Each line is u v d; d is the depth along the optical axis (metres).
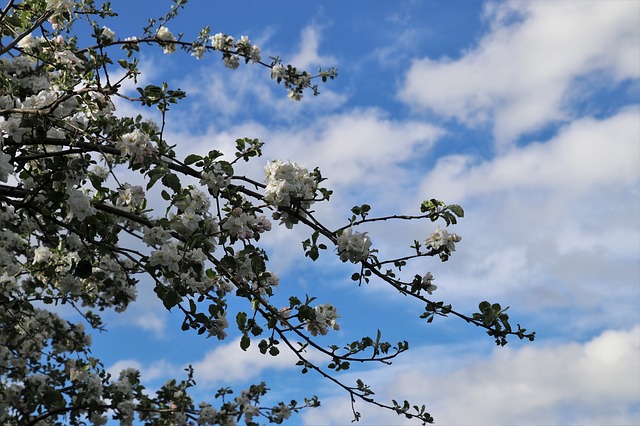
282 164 4.61
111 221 4.65
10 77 5.16
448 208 4.91
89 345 8.14
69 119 4.91
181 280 4.74
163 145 4.57
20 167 4.70
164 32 7.48
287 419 7.08
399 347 4.98
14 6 5.58
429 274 4.96
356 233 4.72
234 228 4.37
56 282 6.80
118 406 6.83
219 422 6.96
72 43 5.91
